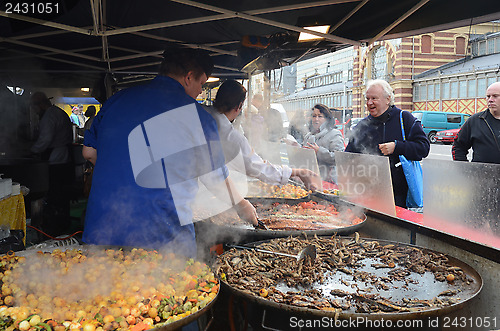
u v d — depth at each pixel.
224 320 1.52
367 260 1.54
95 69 5.57
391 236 1.89
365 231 2.10
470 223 1.43
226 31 3.83
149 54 4.59
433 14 3.02
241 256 1.54
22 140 4.89
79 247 1.58
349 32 3.45
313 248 1.52
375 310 1.10
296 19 3.29
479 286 1.26
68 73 5.82
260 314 1.20
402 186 2.73
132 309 1.01
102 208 1.63
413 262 1.48
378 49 32.16
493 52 27.98
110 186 1.62
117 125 1.66
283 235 1.76
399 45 30.03
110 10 3.16
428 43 29.91
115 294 1.09
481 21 2.92
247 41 3.92
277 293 1.22
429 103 29.20
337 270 1.45
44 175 3.78
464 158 3.08
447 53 30.05
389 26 3.25
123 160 1.63
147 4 3.04
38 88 5.71
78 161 5.32
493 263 1.34
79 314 0.98
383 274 1.40
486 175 1.34
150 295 1.10
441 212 1.57
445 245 1.57
